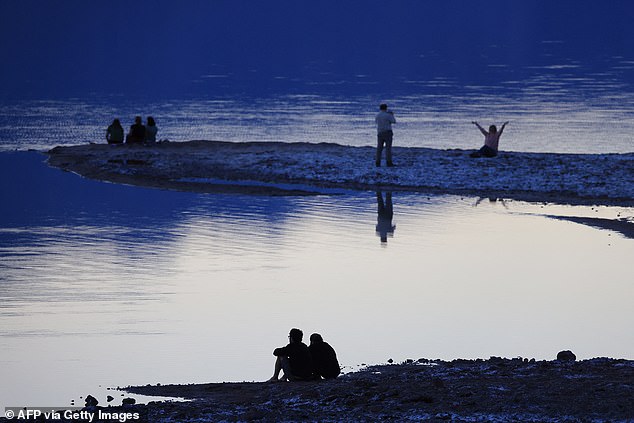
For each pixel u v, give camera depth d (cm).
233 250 7900
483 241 8238
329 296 6494
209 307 6219
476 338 5481
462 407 3753
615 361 4650
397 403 3850
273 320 5938
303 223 9038
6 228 8744
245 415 3716
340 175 11250
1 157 13062
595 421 3522
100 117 18725
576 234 8538
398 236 8456
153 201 10112
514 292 6550
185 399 4241
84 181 11219
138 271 7225
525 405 3747
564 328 5675
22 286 6812
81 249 7919
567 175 10950
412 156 11969
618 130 16662
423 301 6347
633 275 7019
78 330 5703
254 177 11306
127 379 4803
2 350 5353
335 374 4675
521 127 17138
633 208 9725
